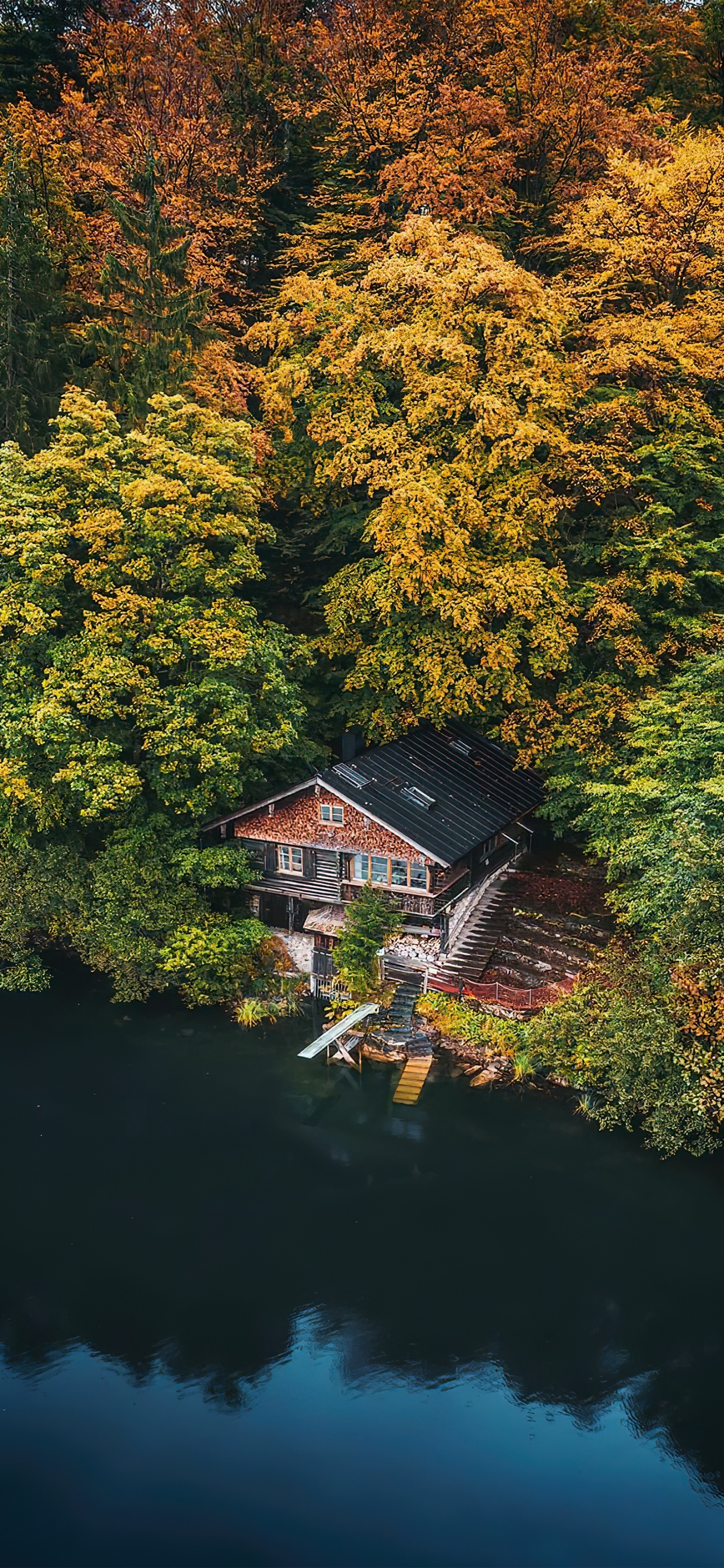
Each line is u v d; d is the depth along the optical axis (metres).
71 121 51.81
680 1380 25.69
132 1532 22.30
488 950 39.81
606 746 39.09
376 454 43.66
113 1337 27.03
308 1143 33.38
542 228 52.03
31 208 46.53
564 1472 23.58
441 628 41.25
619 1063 30.89
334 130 55.56
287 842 40.88
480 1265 28.70
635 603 40.91
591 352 42.59
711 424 41.97
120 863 38.75
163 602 37.50
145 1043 38.47
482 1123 33.84
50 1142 33.53
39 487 37.53
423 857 38.25
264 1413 25.02
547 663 40.62
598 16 56.91
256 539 42.31
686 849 30.39
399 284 41.72
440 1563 21.53
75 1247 29.56
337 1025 36.53
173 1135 33.88
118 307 43.72
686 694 36.25
